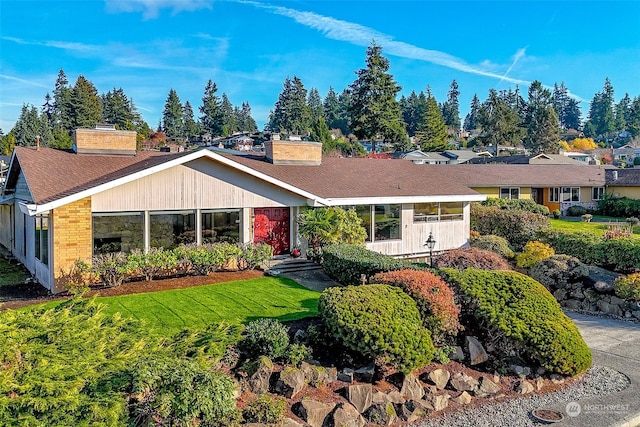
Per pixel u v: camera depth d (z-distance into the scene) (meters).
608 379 10.95
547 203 44.66
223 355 9.27
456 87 164.62
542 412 9.36
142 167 16.23
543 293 11.95
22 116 94.00
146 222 16.19
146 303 12.88
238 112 146.25
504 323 10.91
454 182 25.98
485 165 46.50
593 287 17.03
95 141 20.33
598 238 20.30
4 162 51.09
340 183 22.09
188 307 12.52
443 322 10.62
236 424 7.75
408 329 9.75
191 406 7.20
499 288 11.88
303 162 24.00
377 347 9.32
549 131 94.94
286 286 15.27
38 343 7.97
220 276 16.44
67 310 9.48
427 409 9.29
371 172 24.84
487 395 10.02
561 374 10.79
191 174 17.00
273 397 8.84
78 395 6.84
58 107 105.31
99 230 15.39
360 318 9.60
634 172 45.53
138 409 7.14
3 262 21.06
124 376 7.45
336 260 16.22
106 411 6.74
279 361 9.66
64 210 14.68
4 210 26.12
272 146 23.22
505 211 27.50
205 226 17.47
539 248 19.73
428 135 90.81
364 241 20.41
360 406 9.04
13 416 6.35
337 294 10.38
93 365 7.64
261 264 18.20
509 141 98.38
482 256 17.59
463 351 11.06
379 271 14.44
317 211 19.05
